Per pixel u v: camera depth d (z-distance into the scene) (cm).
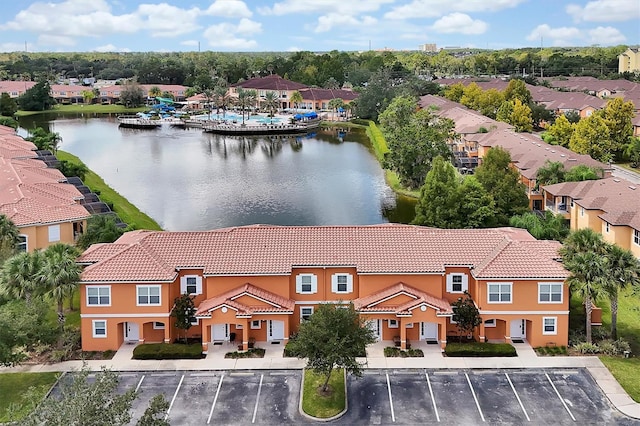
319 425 4369
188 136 19312
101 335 5428
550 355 5291
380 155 15100
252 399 4681
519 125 15488
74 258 5497
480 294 5403
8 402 4600
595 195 8181
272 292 5581
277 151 16388
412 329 5566
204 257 5650
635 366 5081
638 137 12500
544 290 5388
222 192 11562
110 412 3106
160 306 5425
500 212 8262
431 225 8031
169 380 4944
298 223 9531
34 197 7812
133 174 13162
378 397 4706
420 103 19388
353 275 5644
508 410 4519
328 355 4453
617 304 5859
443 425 4353
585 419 4400
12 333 4709
